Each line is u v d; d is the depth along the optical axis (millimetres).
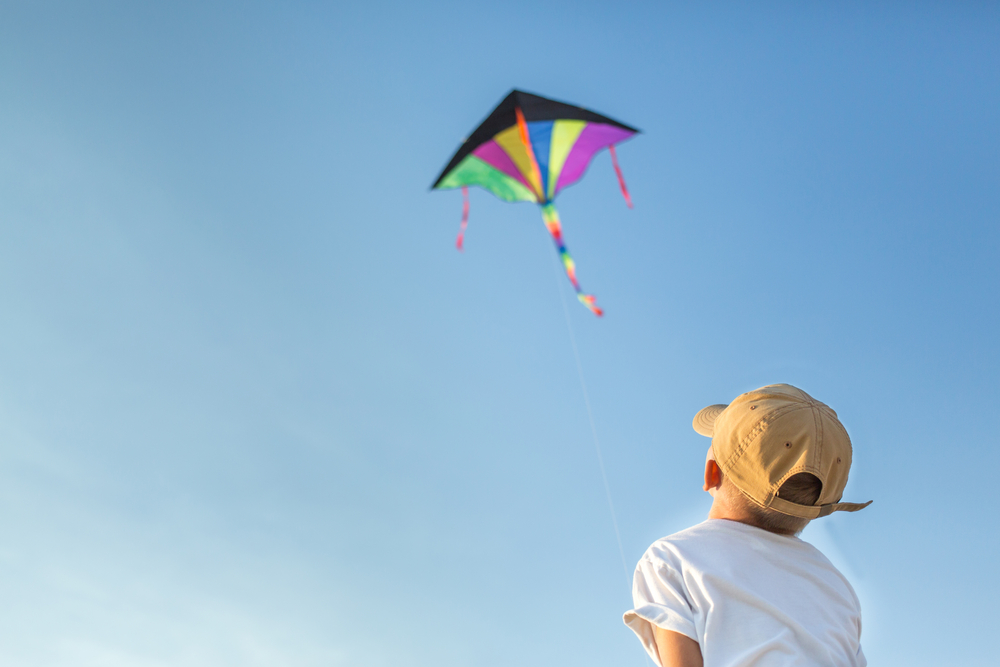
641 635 2035
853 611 1996
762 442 2055
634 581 2121
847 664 1849
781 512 2045
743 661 1773
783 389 2205
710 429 2586
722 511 2197
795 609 1882
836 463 2057
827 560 2086
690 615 1909
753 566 1958
